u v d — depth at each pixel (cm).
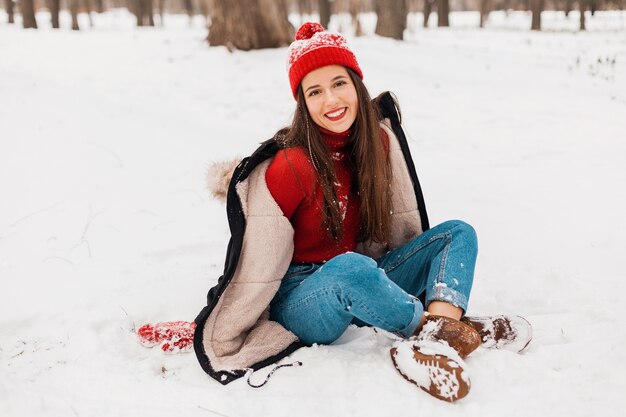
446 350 202
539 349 230
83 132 608
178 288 308
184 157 581
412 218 263
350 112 234
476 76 1066
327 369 223
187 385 221
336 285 216
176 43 1263
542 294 287
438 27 3128
